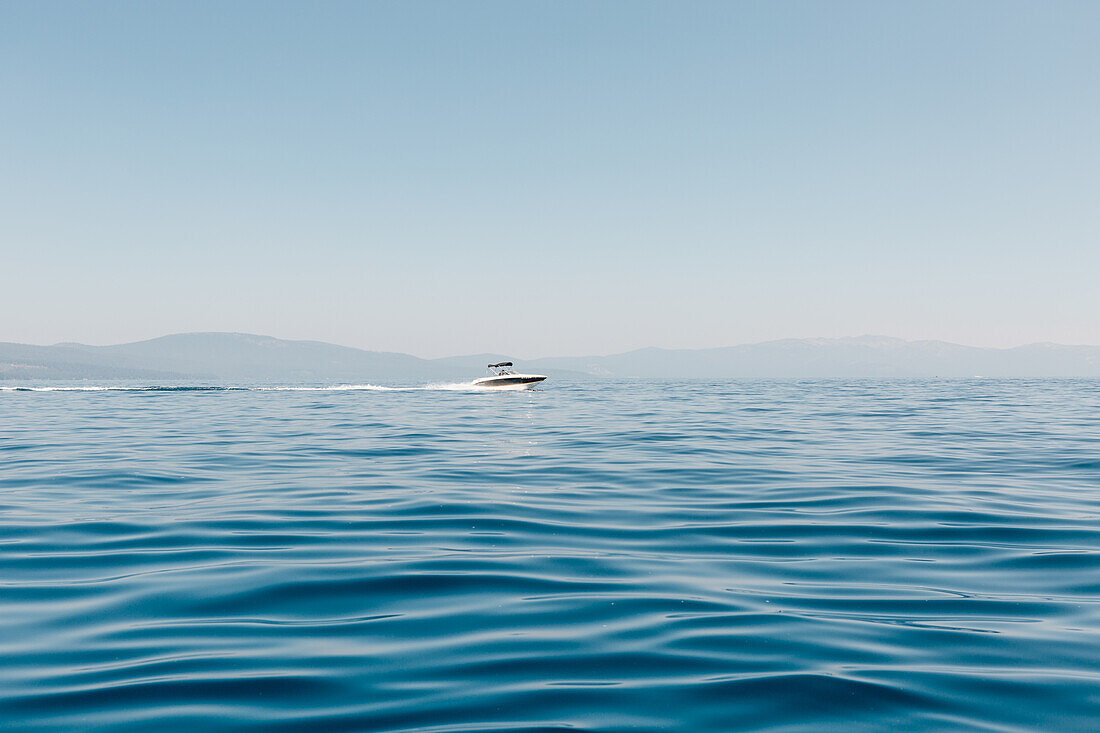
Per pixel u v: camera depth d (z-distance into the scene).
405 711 4.09
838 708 4.14
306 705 4.17
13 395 61.94
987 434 22.70
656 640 5.22
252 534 8.70
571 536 8.68
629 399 52.75
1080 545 8.16
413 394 61.31
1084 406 42.06
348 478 13.36
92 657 4.88
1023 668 4.70
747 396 60.06
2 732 3.81
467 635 5.32
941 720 3.99
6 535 8.62
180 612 5.85
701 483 12.80
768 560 7.59
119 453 17.44
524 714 4.05
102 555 7.68
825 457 16.67
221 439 21.19
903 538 8.59
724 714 4.06
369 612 5.86
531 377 63.94
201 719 3.98
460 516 9.84
